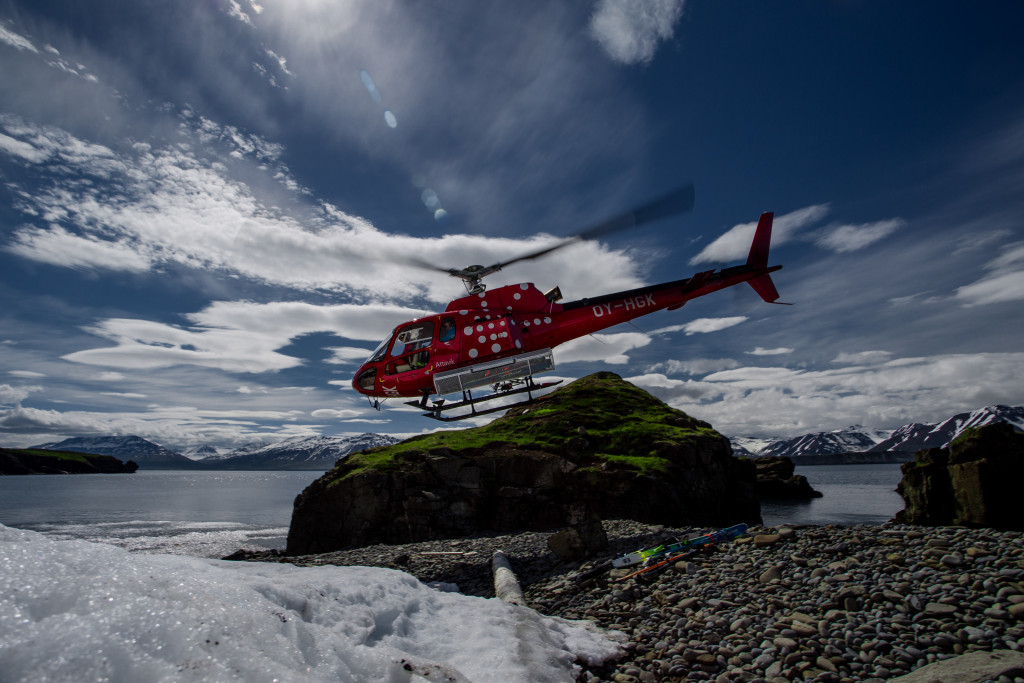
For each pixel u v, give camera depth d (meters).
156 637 2.70
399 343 14.55
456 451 23.39
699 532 11.69
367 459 24.59
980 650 4.96
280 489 132.12
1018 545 6.74
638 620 7.18
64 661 2.32
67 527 39.81
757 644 5.82
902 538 7.78
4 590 2.64
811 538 8.45
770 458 71.56
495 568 11.70
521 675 4.63
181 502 72.38
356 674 3.32
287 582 4.76
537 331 14.45
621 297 15.29
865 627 5.68
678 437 24.41
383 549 16.72
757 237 17.12
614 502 20.11
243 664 2.71
